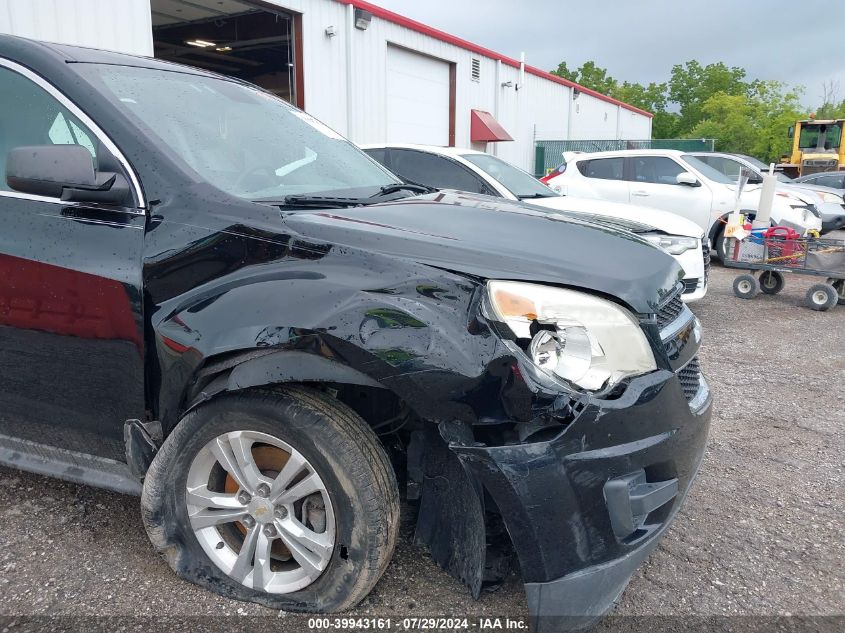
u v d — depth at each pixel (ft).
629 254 7.62
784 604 7.92
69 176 7.25
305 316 6.54
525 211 9.13
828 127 87.76
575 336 6.56
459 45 55.52
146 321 7.34
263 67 59.00
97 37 26.94
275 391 6.98
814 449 12.53
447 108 56.39
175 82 9.43
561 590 6.26
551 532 6.18
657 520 7.06
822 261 26.03
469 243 7.09
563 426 6.31
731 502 10.43
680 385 7.09
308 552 7.16
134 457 7.70
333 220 7.32
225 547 7.63
